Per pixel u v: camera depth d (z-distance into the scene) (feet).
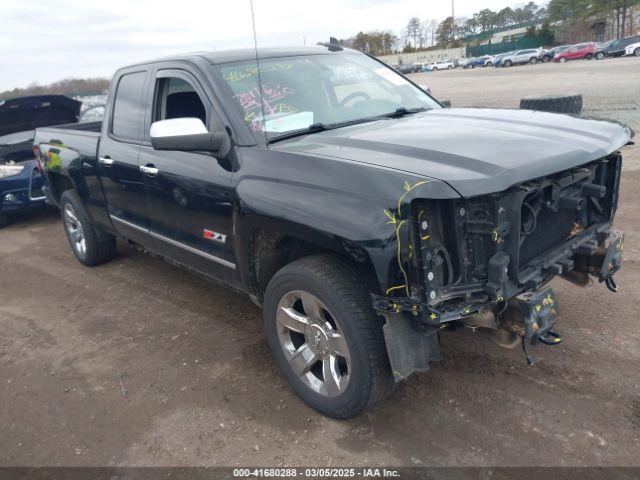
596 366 10.86
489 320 8.54
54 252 21.95
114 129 14.94
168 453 9.65
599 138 9.95
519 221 8.26
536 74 105.70
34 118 27.32
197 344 13.25
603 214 10.93
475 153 8.71
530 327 8.44
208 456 9.50
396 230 7.84
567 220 10.23
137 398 11.32
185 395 11.25
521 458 8.78
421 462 8.91
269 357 12.34
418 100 14.02
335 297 8.93
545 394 10.21
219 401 10.94
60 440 10.27
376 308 8.46
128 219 14.90
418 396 10.48
